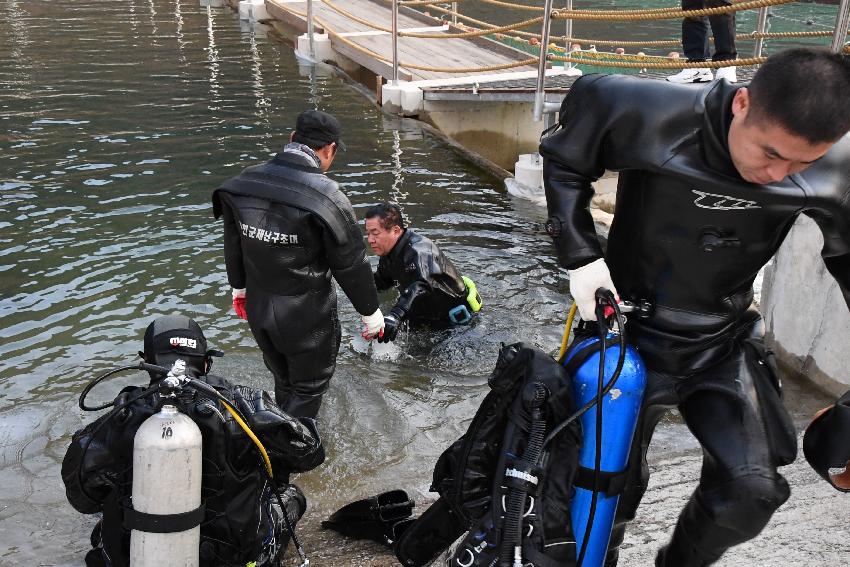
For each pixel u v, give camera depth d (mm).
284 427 2834
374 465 4324
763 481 2260
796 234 4914
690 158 2242
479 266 6676
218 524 2777
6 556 3578
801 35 7594
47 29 16234
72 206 7781
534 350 2523
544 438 2402
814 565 3021
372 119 11094
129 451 2668
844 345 4703
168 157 9211
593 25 19828
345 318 5879
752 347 2500
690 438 4449
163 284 6266
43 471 4203
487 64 12516
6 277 6336
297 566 3338
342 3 17766
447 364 5305
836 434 2355
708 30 7027
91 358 5262
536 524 2393
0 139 9703
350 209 4035
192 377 2738
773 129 1979
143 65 13625
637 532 3389
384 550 3416
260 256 3994
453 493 2623
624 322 2414
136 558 2562
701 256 2357
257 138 9969
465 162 9430
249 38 16109
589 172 2432
